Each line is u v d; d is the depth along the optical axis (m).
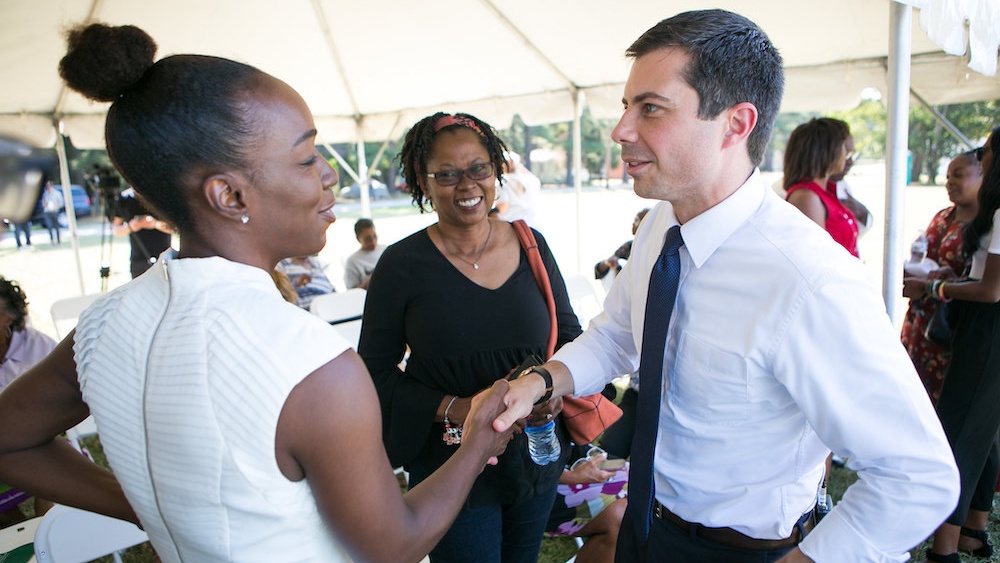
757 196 1.04
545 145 30.70
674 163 1.00
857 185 20.11
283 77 5.70
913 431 0.89
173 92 0.64
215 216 0.70
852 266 0.95
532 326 1.63
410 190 1.72
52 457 0.88
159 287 0.72
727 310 1.03
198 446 0.66
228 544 0.69
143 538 1.55
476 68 5.43
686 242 1.07
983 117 19.31
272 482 0.66
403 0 4.21
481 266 1.62
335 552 0.76
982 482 2.46
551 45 4.66
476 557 1.65
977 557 2.53
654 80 0.97
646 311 1.13
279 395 0.64
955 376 2.21
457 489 0.86
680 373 1.12
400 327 1.63
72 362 0.82
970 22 2.11
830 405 0.94
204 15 4.38
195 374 0.66
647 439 1.15
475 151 1.55
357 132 7.18
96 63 0.63
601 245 12.45
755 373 1.02
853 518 0.92
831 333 0.92
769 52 0.98
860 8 3.25
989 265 2.04
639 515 1.19
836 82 4.05
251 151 0.67
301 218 0.73
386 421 1.62
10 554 1.62
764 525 1.12
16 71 4.38
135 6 4.05
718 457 1.12
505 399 1.21
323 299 4.03
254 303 0.68
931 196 16.64
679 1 3.62
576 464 2.54
